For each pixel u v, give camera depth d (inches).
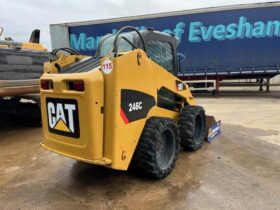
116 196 131.5
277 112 348.5
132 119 130.0
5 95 222.4
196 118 193.9
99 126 120.2
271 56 467.2
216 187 140.5
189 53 499.2
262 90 607.5
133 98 129.6
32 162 177.3
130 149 130.6
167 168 150.2
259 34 466.0
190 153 189.6
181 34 497.0
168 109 176.2
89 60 145.9
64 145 130.5
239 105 412.5
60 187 141.3
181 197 130.3
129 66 125.1
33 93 242.8
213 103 438.9
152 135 138.1
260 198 129.9
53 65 141.5
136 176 152.1
